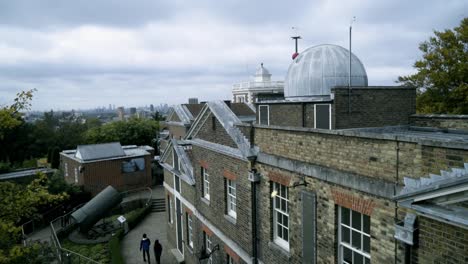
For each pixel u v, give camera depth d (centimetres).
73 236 2458
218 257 1500
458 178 512
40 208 2631
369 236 760
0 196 1098
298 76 1492
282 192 1048
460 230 555
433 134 1185
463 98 2672
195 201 1758
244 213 1232
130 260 2105
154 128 5694
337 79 1426
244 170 1213
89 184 3362
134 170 3694
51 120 7181
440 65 2786
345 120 1275
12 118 1096
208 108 1465
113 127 5506
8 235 1105
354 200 761
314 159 875
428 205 581
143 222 2833
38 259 1420
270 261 1097
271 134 1045
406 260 638
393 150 664
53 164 4644
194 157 1731
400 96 1369
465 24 2725
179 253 2125
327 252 852
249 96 5859
